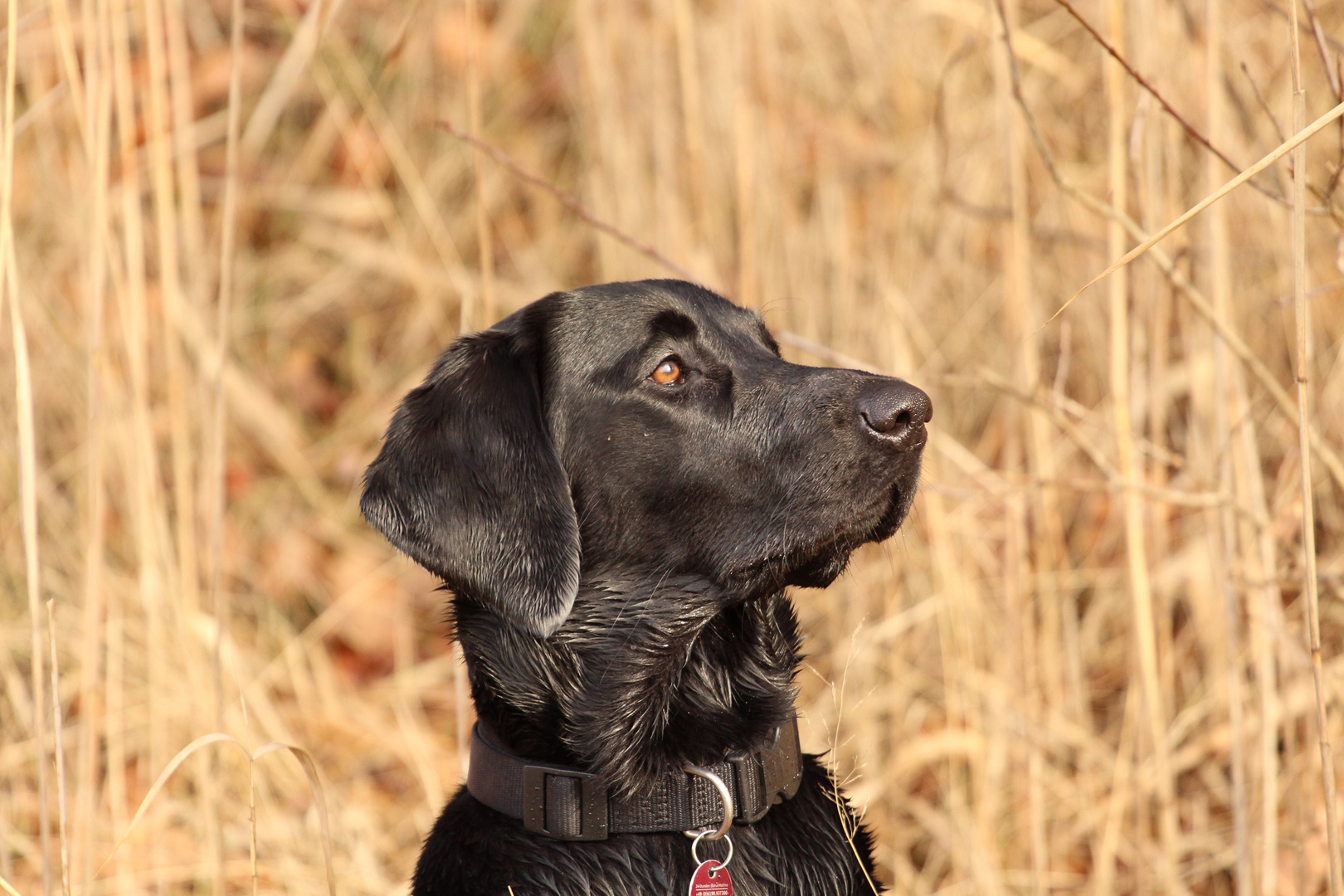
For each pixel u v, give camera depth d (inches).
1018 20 279.4
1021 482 248.4
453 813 149.2
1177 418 257.9
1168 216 203.9
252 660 266.8
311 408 345.4
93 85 186.7
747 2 270.8
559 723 146.8
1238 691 186.2
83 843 185.8
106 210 191.3
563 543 139.5
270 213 362.0
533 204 354.6
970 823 207.8
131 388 216.1
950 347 275.4
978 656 230.2
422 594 299.6
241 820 212.5
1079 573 245.1
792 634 160.6
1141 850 198.7
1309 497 130.6
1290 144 119.0
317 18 215.2
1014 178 208.4
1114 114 183.9
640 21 288.8
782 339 202.2
